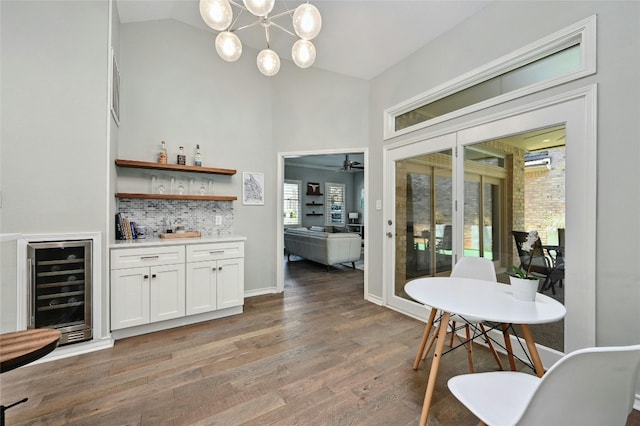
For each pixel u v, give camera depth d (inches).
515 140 83.2
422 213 113.5
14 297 74.1
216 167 135.3
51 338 43.1
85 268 84.5
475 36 92.0
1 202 75.9
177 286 102.6
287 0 105.2
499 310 50.4
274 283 151.5
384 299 128.2
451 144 100.5
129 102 115.1
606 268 64.0
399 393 65.5
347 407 60.6
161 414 58.1
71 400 62.3
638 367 28.2
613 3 62.9
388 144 126.7
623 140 61.6
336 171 396.5
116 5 102.2
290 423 55.8
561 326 73.5
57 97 82.4
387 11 99.3
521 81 82.8
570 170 70.2
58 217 82.0
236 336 95.9
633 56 60.2
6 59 77.4
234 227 140.3
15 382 68.7
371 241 136.1
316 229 273.0
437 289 64.2
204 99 132.8
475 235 94.7
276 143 152.2
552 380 27.3
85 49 86.1
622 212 61.7
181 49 127.2
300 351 85.4
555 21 72.9
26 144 78.7
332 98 143.8
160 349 86.3
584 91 67.2
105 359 80.1
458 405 61.4
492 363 79.3
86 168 85.8
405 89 118.2
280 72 152.6
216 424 55.3
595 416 29.1
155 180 120.0
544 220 76.9
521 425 29.0
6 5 77.7
